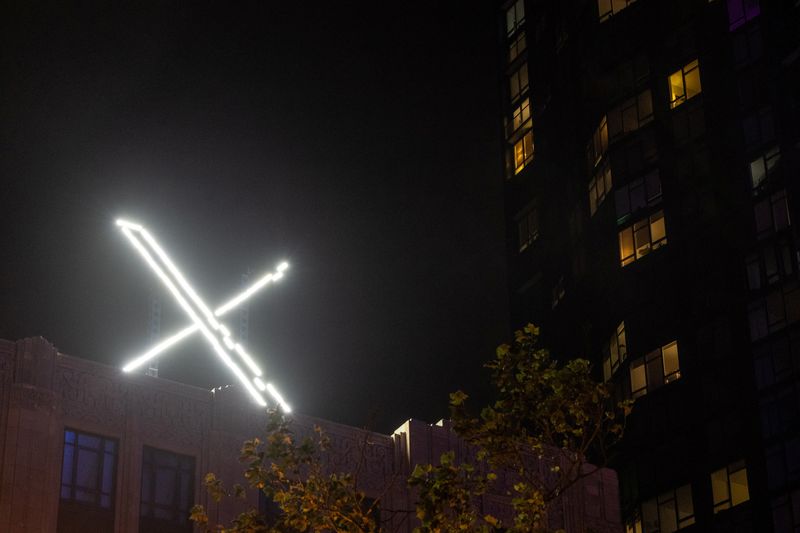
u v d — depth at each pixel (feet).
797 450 303.68
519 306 398.83
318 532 119.75
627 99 365.40
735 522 307.17
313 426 159.53
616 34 373.20
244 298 163.53
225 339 157.48
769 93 338.75
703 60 351.87
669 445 325.01
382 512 159.94
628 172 357.61
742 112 340.80
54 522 136.05
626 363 341.00
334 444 160.25
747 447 310.04
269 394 158.30
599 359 357.61
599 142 370.53
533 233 403.75
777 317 318.04
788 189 326.85
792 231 322.55
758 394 313.73
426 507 108.78
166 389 150.41
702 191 341.00
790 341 314.14
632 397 336.90
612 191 359.66
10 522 132.77
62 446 139.85
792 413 307.37
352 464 160.76
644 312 341.41
